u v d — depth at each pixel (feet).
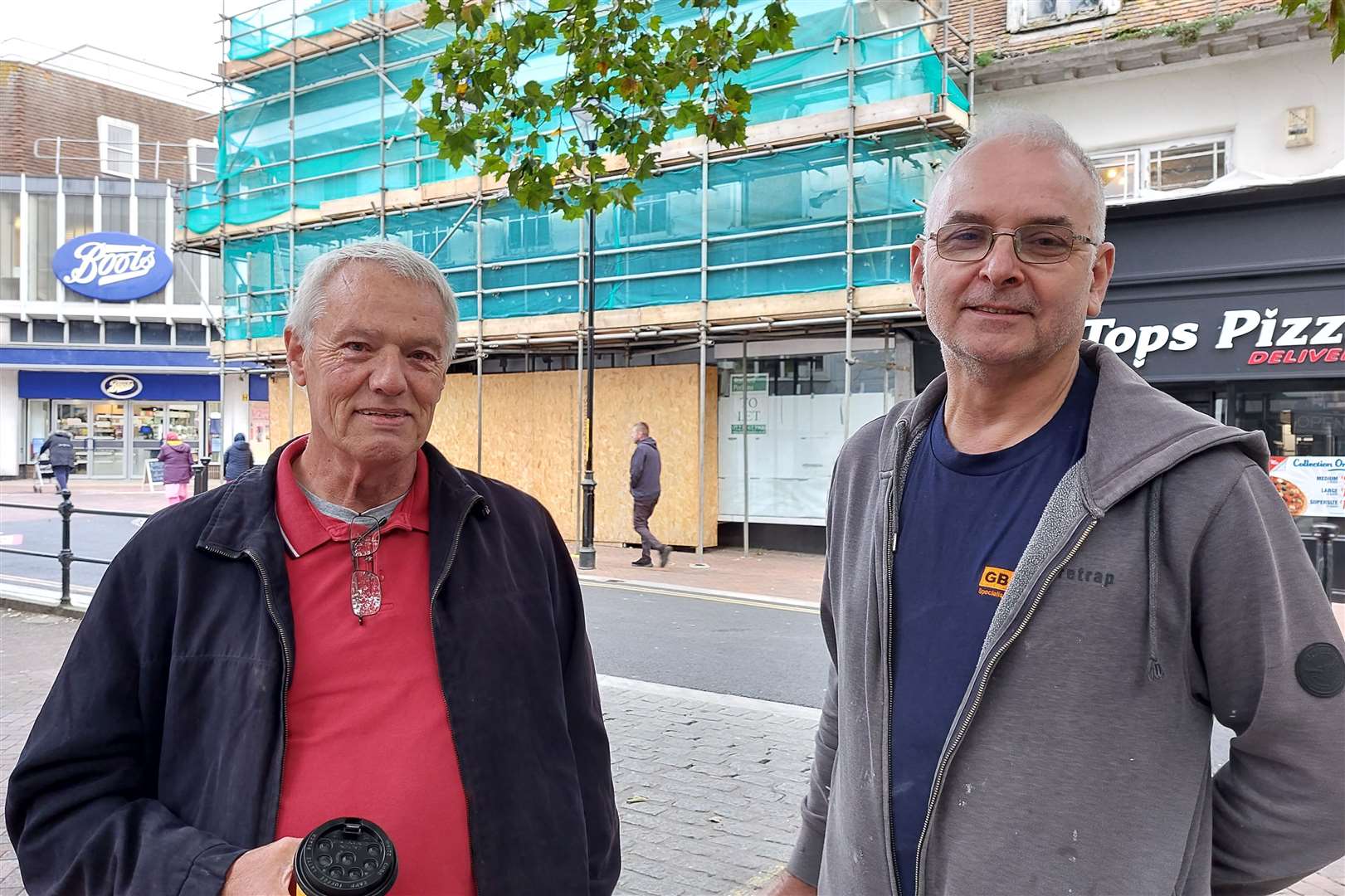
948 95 40.45
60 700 5.74
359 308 6.10
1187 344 36.83
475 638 6.14
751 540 50.44
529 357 58.85
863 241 42.75
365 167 56.39
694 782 16.70
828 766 6.93
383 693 5.88
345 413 6.11
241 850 5.14
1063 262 5.46
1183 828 4.87
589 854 6.86
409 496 6.51
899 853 5.49
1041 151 5.54
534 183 16.65
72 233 97.45
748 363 50.01
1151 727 4.90
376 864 4.72
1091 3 43.70
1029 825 4.97
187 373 99.45
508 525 6.88
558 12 16.24
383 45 54.90
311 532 6.19
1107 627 4.96
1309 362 34.81
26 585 36.45
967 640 5.37
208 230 63.52
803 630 29.91
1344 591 34.99
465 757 5.86
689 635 29.14
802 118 43.01
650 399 51.88
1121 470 5.04
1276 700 4.73
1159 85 41.57
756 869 13.43
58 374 97.71
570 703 7.11
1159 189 41.65
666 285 47.39
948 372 6.06
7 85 100.12
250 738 5.54
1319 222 34.40
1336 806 4.74
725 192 46.57
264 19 61.98
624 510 52.70
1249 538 4.79
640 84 16.65
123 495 80.18
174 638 5.79
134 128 108.17
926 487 5.90
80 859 5.33
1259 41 38.81
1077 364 5.85
